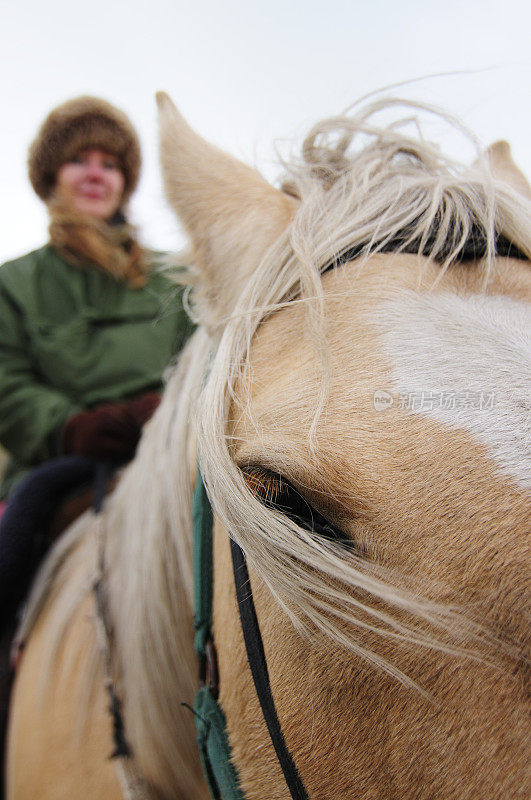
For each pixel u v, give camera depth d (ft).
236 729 2.13
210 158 2.77
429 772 1.49
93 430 4.22
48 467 4.21
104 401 5.29
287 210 2.62
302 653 1.79
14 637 4.11
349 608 1.69
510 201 2.37
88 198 5.86
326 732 1.71
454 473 1.60
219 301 2.57
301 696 1.78
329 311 2.08
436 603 1.51
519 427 1.62
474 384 1.72
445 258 2.24
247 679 2.06
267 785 1.98
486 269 2.19
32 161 6.05
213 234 2.61
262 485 1.89
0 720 3.86
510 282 2.16
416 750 1.52
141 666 2.96
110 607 3.33
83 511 4.26
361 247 2.29
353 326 1.98
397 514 1.61
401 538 1.59
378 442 1.69
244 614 1.99
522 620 1.42
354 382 1.82
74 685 3.44
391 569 1.59
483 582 1.47
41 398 4.96
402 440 1.68
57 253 5.73
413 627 1.55
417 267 2.18
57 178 5.94
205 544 2.43
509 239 2.35
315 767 1.74
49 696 3.58
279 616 1.87
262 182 2.77
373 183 2.48
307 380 1.91
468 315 1.95
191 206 2.68
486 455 1.60
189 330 5.72
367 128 2.82
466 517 1.54
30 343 5.49
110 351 5.38
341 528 1.73
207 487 1.99
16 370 5.36
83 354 5.34
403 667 1.56
